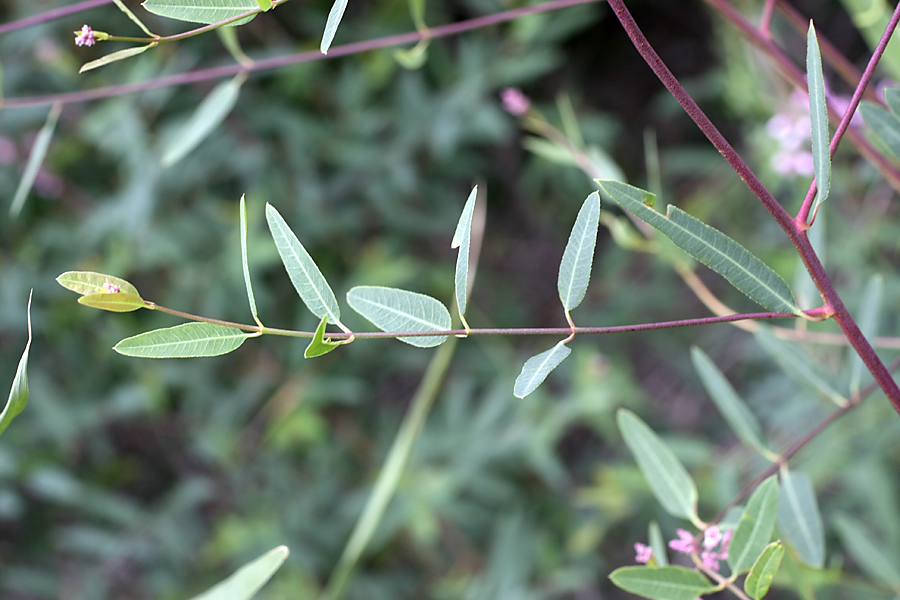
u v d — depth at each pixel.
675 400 2.18
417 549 1.87
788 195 1.62
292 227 1.78
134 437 2.07
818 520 0.60
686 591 0.55
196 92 1.71
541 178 2.13
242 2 0.52
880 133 0.58
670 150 2.38
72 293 1.75
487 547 1.88
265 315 1.80
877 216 1.34
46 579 1.89
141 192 1.62
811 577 0.71
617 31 2.39
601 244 2.15
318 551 1.75
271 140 1.81
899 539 1.22
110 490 1.96
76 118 1.69
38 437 1.75
